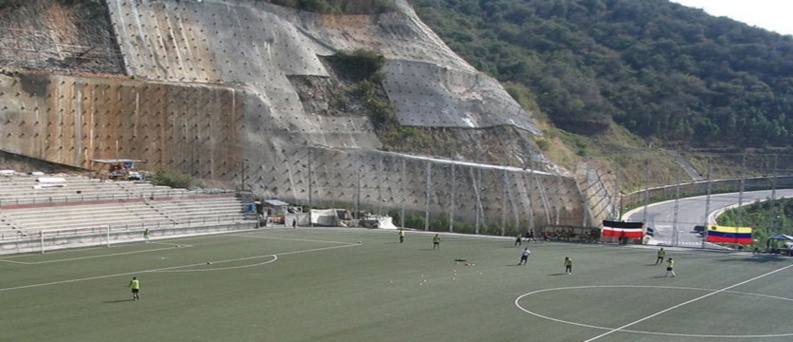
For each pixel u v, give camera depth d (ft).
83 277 173.37
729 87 622.54
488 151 412.77
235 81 378.53
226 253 218.79
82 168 317.42
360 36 456.45
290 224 308.40
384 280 174.40
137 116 333.21
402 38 468.75
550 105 573.74
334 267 194.08
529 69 628.28
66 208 254.88
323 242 250.57
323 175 357.61
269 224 306.96
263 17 413.39
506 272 190.29
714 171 542.16
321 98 401.29
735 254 238.89
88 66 339.98
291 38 416.26
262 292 156.76
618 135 573.33
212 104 353.31
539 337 121.29
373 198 353.31
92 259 203.82
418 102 422.82
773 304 153.28
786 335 126.21
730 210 401.90
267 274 181.16
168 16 380.58
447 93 436.76
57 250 221.87
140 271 183.52
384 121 405.59
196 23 388.16
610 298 156.56
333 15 452.76
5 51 322.14
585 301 152.66
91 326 123.34
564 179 374.22
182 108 345.31
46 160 308.40
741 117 590.55
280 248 232.32
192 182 325.42
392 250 231.71
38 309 136.46
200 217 283.18
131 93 332.39
